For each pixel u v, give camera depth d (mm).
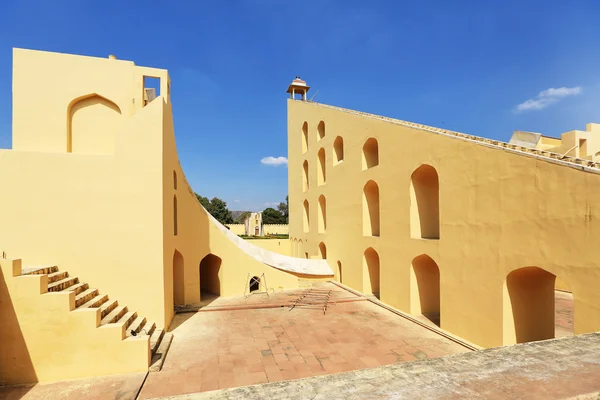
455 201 7922
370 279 12961
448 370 1947
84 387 5754
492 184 6883
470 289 7453
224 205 48781
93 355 6215
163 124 8469
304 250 19578
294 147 21594
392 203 10688
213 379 6109
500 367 1978
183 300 11523
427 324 8945
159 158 8242
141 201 8094
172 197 9680
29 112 8453
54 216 7535
